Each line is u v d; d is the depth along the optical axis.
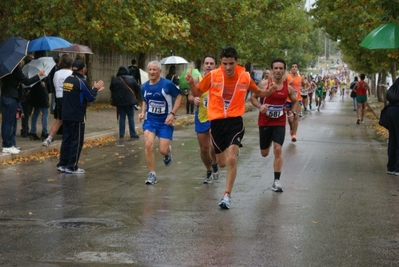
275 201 11.84
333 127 30.80
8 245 8.55
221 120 11.23
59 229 9.48
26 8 23.31
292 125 22.94
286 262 7.94
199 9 36.50
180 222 10.03
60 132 20.64
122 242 8.77
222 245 8.68
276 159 12.88
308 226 9.87
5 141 16.98
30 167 15.87
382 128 30.25
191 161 17.17
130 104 23.50
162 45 36.16
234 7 37.75
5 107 16.89
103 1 24.20
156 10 29.30
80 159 17.56
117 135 24.58
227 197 11.13
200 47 38.47
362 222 10.20
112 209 10.97
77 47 26.92
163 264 7.79
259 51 54.09
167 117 13.49
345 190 13.14
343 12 35.12
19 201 11.57
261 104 13.00
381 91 58.81
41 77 17.94
